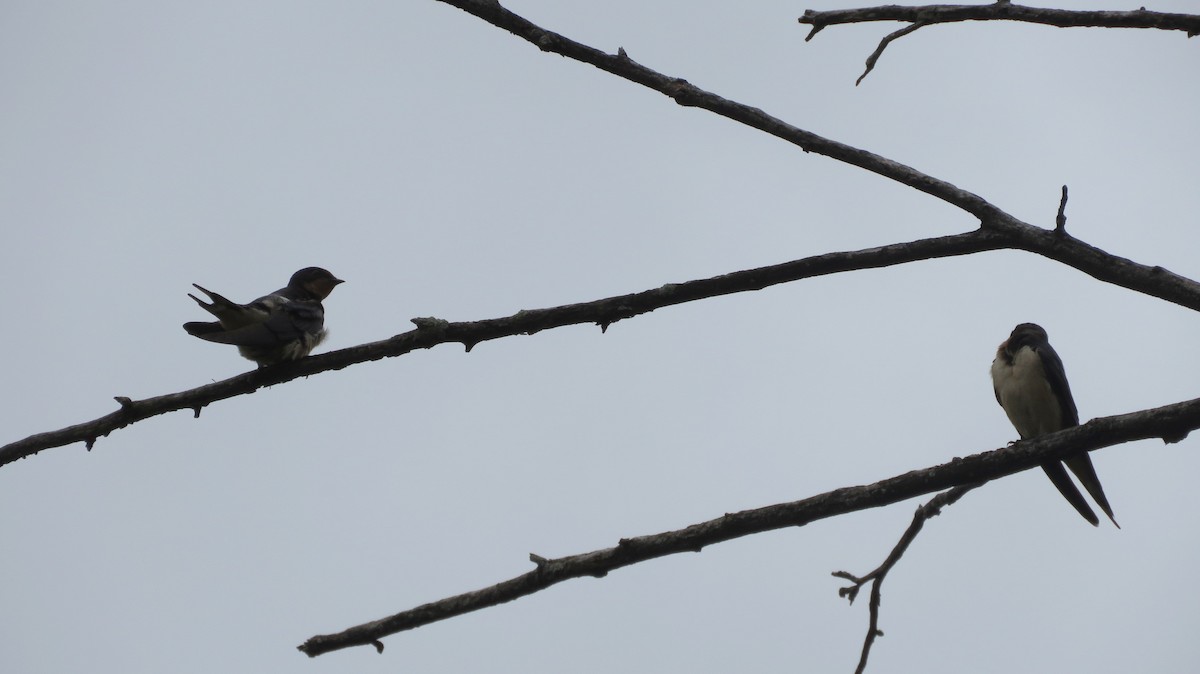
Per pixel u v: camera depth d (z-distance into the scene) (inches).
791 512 327.0
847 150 405.1
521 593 321.1
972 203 386.6
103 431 417.4
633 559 323.3
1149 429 333.7
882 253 386.9
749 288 390.0
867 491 330.3
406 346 409.4
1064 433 339.3
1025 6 417.7
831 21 444.1
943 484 332.5
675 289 391.9
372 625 319.6
